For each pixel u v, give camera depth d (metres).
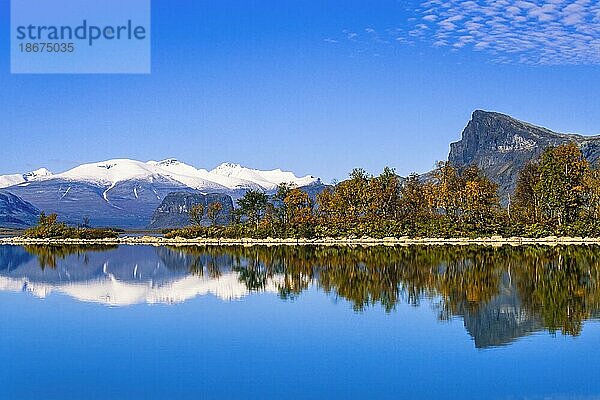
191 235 144.38
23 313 41.88
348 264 71.25
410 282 53.72
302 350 30.52
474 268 64.38
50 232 159.50
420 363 28.06
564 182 121.75
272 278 59.03
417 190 139.00
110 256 94.44
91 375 27.09
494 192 131.75
